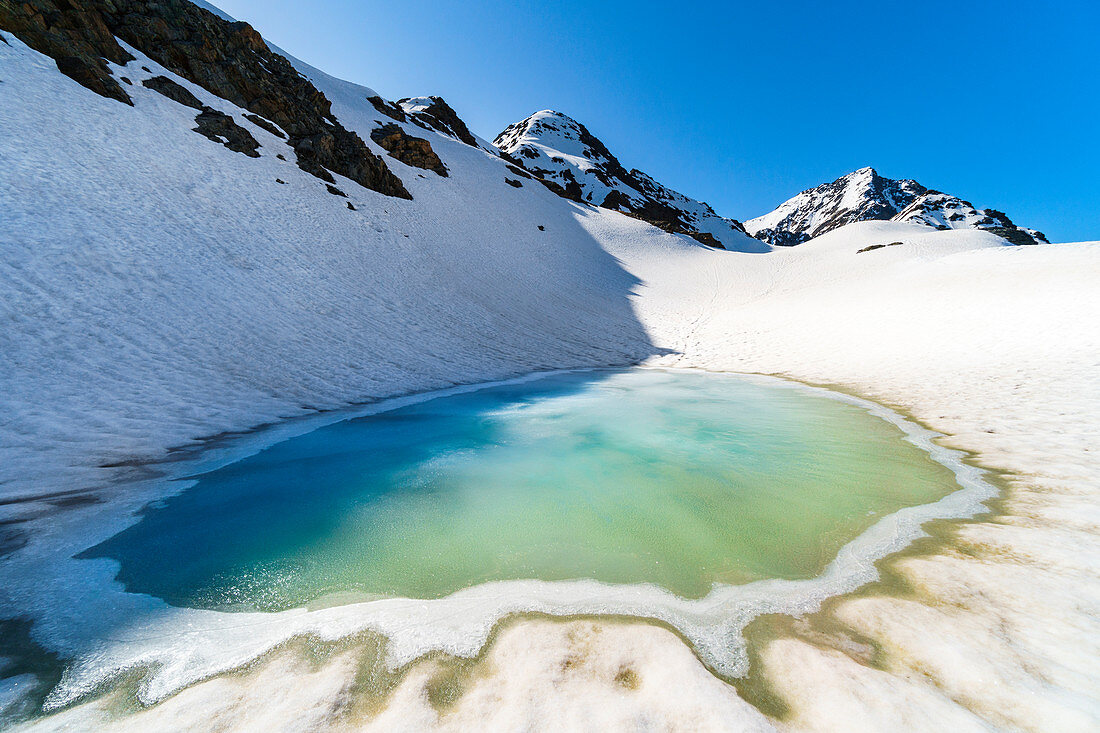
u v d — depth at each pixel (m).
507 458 4.64
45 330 5.55
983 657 1.68
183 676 1.82
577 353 12.68
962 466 3.96
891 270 22.36
